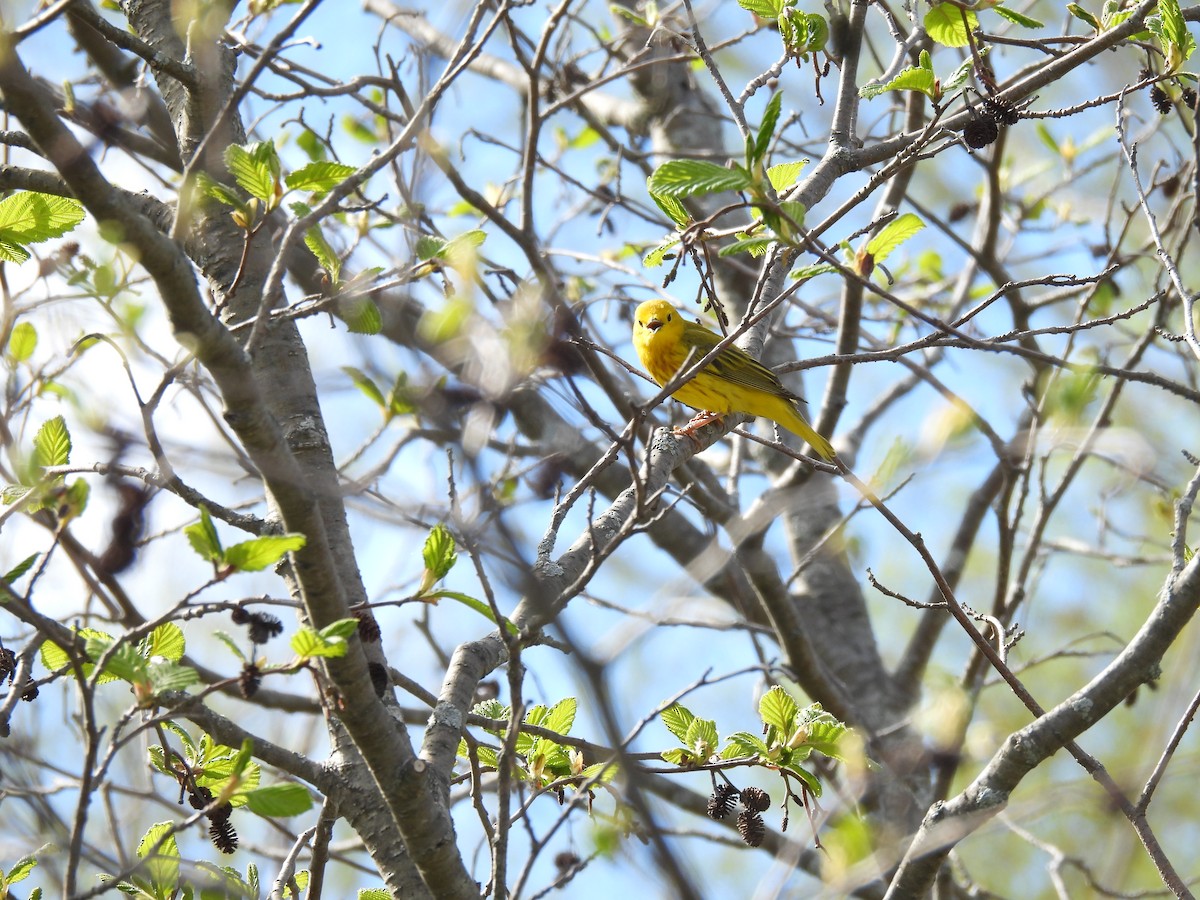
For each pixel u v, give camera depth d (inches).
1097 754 685.9
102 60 390.6
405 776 266.4
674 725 318.0
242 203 262.5
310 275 406.9
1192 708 284.5
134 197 345.1
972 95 450.9
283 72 416.2
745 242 279.0
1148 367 654.5
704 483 515.2
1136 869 646.5
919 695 580.1
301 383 328.8
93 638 263.7
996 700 727.7
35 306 350.3
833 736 295.1
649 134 677.3
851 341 498.9
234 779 245.0
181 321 218.4
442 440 243.1
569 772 321.4
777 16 338.6
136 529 313.6
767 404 497.0
